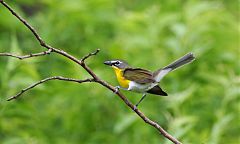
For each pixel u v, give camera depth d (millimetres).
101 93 13250
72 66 13188
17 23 15023
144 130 12641
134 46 13992
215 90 13094
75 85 12992
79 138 13273
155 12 14797
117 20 14984
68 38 14984
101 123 13445
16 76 12070
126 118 12086
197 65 13695
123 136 12820
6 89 11945
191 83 13141
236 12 16812
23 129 12562
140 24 14695
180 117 11180
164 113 11812
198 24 13945
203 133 11227
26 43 15125
